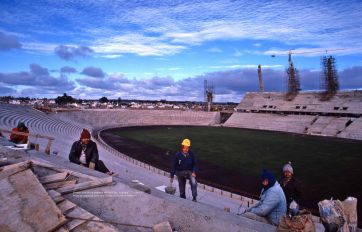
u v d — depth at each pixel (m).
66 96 159.25
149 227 4.88
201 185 27.47
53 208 4.46
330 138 69.38
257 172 36.94
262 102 105.25
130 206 5.49
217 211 5.75
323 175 35.47
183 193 10.56
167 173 31.52
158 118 109.06
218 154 49.19
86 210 5.11
